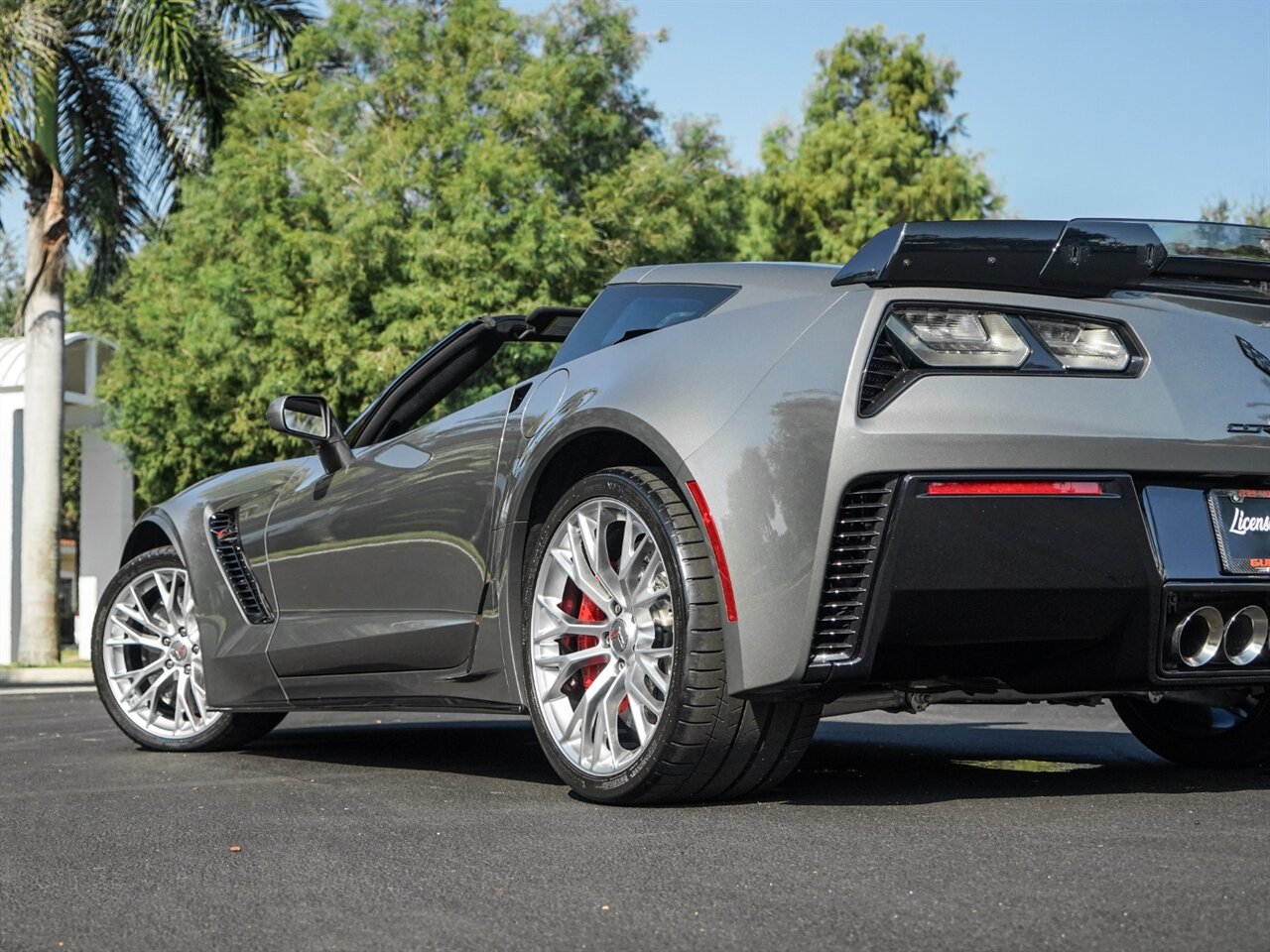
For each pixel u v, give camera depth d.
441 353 4.20
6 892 2.34
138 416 17.55
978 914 2.01
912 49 37.62
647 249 17.36
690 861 2.43
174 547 4.75
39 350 14.92
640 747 3.06
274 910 2.16
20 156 14.08
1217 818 2.79
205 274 16.50
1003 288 2.90
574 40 18.53
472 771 3.94
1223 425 2.92
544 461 3.34
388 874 2.40
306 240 16.28
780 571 2.83
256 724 4.68
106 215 15.55
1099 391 2.87
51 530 14.99
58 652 15.11
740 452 2.90
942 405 2.80
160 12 14.84
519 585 3.44
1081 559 2.82
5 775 4.02
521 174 16.23
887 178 33.47
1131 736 4.80
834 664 2.81
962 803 3.04
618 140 18.14
